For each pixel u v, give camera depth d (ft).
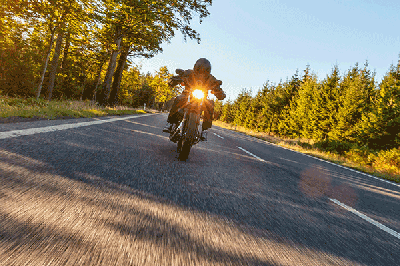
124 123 29.35
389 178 26.05
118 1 46.57
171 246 5.11
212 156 18.42
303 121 112.47
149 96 190.08
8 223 4.84
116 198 7.12
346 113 83.25
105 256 4.35
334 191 13.92
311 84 120.26
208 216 7.13
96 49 71.97
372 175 27.63
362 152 46.93
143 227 5.71
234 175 13.25
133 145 16.16
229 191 10.09
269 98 160.35
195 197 8.58
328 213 9.56
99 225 5.41
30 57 44.01
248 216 7.73
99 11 47.96
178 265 4.49
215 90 15.15
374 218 9.91
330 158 40.78
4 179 6.92
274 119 144.66
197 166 13.74
